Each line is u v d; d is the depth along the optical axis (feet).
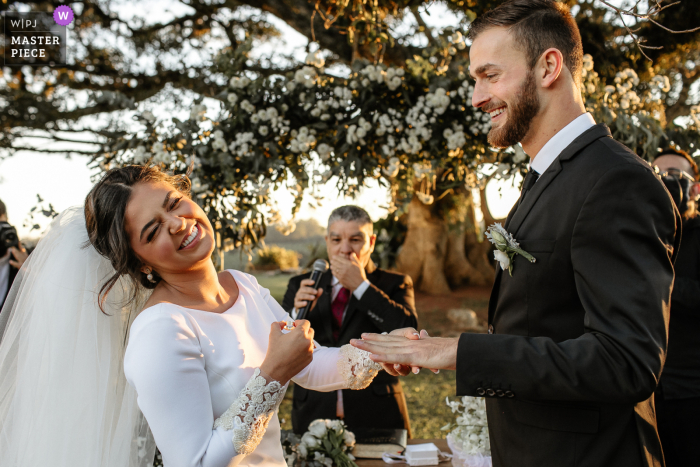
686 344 7.58
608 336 3.72
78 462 4.32
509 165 10.71
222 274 5.17
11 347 4.65
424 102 10.33
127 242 4.23
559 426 4.32
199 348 4.09
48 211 9.48
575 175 4.31
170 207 4.26
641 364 3.55
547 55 4.53
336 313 9.30
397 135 10.59
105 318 4.57
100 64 27.30
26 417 4.37
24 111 27.09
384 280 9.55
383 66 10.61
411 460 6.93
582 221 4.04
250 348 4.46
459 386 4.00
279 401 4.07
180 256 4.22
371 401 8.74
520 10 4.62
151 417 3.68
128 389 4.66
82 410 4.36
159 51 27.81
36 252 4.68
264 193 9.95
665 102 24.29
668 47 16.60
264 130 9.87
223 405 4.13
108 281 4.26
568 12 4.75
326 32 19.52
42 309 4.46
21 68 26.48
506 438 4.75
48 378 4.35
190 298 4.46
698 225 7.92
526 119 4.71
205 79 24.68
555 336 4.36
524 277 4.53
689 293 7.38
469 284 44.80
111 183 4.30
